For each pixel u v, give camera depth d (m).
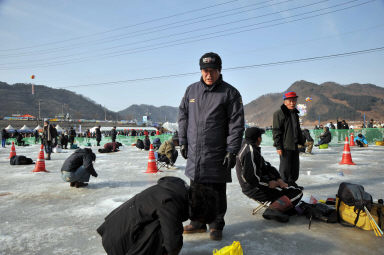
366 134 18.80
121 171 8.12
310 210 3.60
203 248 2.76
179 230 1.85
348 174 6.90
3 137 21.81
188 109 3.19
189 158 3.03
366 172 7.18
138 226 1.90
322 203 4.02
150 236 1.88
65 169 5.69
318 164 8.84
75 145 19.73
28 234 3.21
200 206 1.87
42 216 3.90
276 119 4.76
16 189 5.70
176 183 2.01
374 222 3.06
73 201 4.71
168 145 8.45
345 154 8.71
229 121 2.98
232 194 5.06
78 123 121.69
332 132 18.19
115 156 12.97
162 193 1.92
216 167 2.93
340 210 3.38
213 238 2.96
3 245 2.90
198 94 3.05
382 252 2.64
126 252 1.97
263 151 14.11
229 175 3.02
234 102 2.97
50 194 5.23
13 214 4.00
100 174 7.56
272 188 3.61
